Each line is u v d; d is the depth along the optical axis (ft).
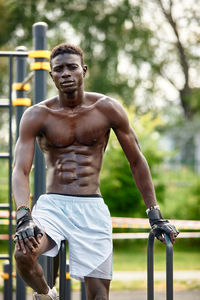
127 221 36.76
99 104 13.46
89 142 13.37
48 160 13.58
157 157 45.21
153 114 100.32
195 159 105.91
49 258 14.51
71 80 12.87
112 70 86.07
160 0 96.78
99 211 13.32
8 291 20.92
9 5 83.71
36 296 12.87
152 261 13.43
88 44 84.64
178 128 107.24
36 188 18.83
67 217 13.06
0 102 21.06
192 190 47.96
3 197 48.52
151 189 13.99
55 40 86.99
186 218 47.06
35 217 12.89
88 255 12.95
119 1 87.04
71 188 13.29
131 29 88.58
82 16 84.89
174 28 99.14
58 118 13.28
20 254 11.93
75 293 29.71
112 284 31.55
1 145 90.53
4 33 83.71
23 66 22.22
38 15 84.74
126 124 13.69
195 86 105.50
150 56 95.40
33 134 13.21
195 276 33.91
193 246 48.44
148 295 13.44
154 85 100.42
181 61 103.04
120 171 43.11
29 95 74.28
